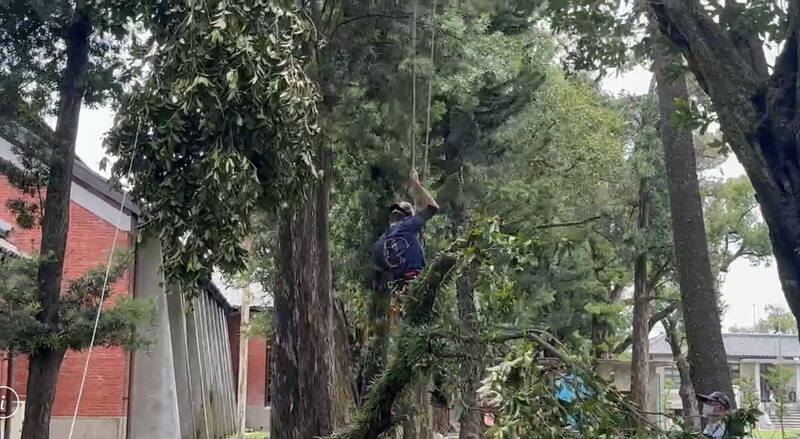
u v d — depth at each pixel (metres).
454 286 7.25
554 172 23.56
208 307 25.47
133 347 10.75
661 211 26.12
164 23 7.14
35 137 10.37
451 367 6.41
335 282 16.69
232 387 33.50
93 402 17.36
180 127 6.20
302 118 6.27
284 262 10.73
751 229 28.34
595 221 26.28
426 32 12.81
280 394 10.62
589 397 5.69
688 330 13.55
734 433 6.26
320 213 10.89
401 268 7.61
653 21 8.95
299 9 6.65
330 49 11.69
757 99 7.07
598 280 30.20
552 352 5.95
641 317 27.25
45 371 10.30
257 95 6.12
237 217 6.12
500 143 18.25
